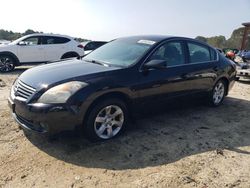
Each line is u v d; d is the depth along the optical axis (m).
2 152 3.95
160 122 5.41
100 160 3.85
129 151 4.14
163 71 5.01
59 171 3.56
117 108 4.43
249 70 9.73
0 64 11.84
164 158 4.00
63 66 4.71
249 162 4.02
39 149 4.07
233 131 5.19
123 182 3.38
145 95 4.73
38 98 3.88
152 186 3.32
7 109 5.71
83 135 4.29
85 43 17.69
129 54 4.96
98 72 4.31
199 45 6.01
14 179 3.36
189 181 3.45
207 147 4.43
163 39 5.26
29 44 12.32
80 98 3.93
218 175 3.63
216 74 6.24
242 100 7.56
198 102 6.18
